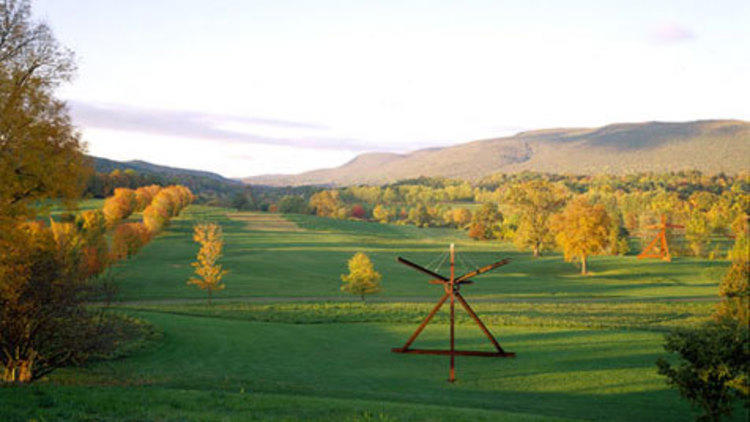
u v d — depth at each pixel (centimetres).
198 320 4956
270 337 4434
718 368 2047
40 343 2348
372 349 4128
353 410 1900
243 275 9456
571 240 9994
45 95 2344
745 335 2047
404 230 19612
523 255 12900
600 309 6219
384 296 7675
